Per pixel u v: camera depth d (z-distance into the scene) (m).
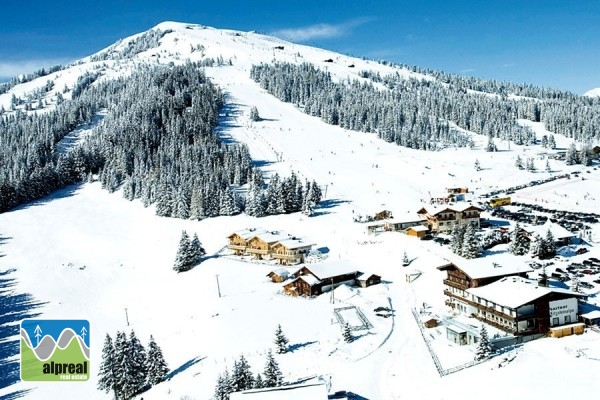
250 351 67.12
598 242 108.31
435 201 156.38
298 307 82.62
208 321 81.06
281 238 117.56
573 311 64.12
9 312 98.38
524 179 196.38
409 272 93.88
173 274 112.88
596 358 54.72
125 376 62.19
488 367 55.78
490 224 128.88
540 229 107.75
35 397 67.56
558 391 49.00
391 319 74.88
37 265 122.81
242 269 108.81
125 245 135.50
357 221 139.12
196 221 147.62
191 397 56.81
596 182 182.38
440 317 73.50
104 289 110.25
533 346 60.06
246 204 150.12
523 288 65.62
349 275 92.38
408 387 54.38
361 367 59.81
